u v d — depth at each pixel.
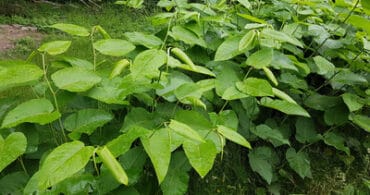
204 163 0.55
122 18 4.28
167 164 0.49
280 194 1.11
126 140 0.52
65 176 0.46
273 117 1.12
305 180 1.14
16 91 1.70
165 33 0.96
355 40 1.13
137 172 0.66
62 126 0.72
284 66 0.86
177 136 0.57
